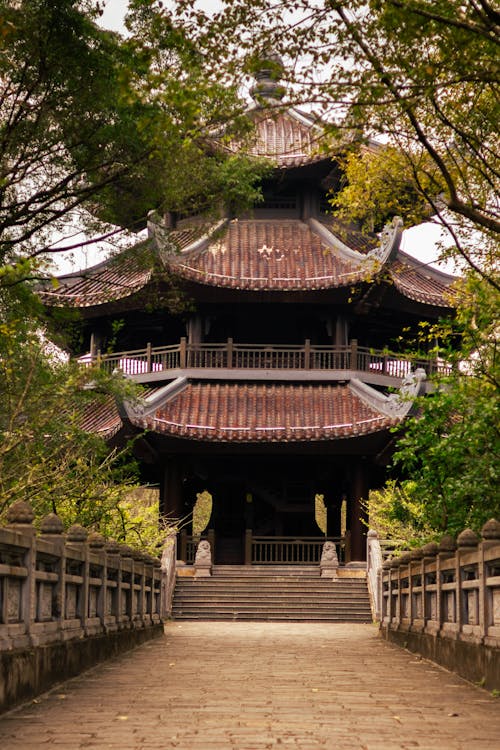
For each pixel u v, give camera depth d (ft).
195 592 120.57
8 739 28.43
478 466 58.39
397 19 36.83
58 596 44.29
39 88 62.44
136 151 62.80
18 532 37.01
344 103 39.32
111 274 131.54
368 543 123.24
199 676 47.16
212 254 132.57
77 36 58.13
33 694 38.11
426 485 62.23
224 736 28.78
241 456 136.26
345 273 127.44
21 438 55.72
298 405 128.88
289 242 137.18
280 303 133.90
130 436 121.49
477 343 56.95
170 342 143.95
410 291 128.67
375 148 78.33
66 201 67.05
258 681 44.86
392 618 78.07
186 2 38.34
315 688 41.98
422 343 142.61
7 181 60.80
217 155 69.77
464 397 59.21
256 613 114.93
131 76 40.70
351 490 131.95
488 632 43.68
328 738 28.55
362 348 136.87
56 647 42.47
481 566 44.52
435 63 38.60
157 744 27.43
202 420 125.29
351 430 122.11
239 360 139.33
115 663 54.60
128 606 66.28
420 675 49.21
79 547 49.93
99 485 75.15
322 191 143.74
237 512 143.23
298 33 38.29
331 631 93.09
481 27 36.68
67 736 28.91
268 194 142.31
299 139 139.64
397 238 118.21
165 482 132.77
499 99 47.88
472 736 29.45
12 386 61.26
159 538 107.86
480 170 49.34
